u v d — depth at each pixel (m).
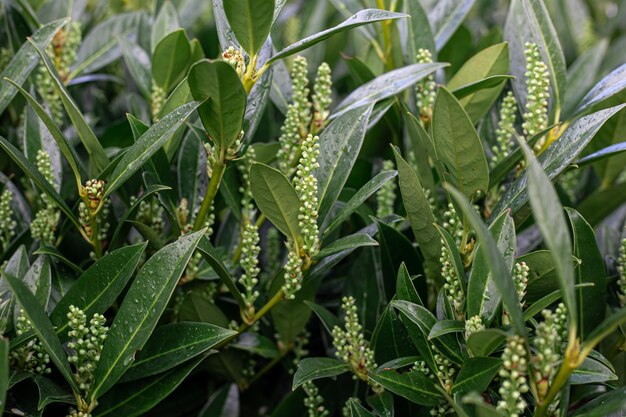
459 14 1.11
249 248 0.94
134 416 0.90
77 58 1.15
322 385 0.99
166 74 1.07
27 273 0.93
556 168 0.92
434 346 0.88
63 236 0.99
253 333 0.99
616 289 0.98
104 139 1.09
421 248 0.94
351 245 0.90
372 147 1.10
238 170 1.01
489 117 1.05
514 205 0.92
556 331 0.86
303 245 0.91
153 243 0.96
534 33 1.00
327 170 0.94
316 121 1.00
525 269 0.88
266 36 0.89
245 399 1.06
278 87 1.04
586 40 1.33
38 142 1.00
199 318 0.97
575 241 0.91
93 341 0.89
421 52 1.01
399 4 1.08
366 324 0.98
